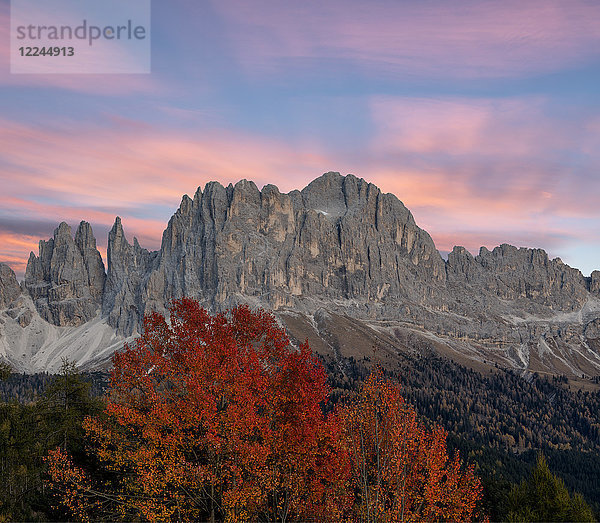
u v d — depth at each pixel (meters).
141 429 34.12
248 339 39.06
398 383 31.50
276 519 34.78
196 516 35.91
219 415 33.47
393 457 28.64
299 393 35.19
